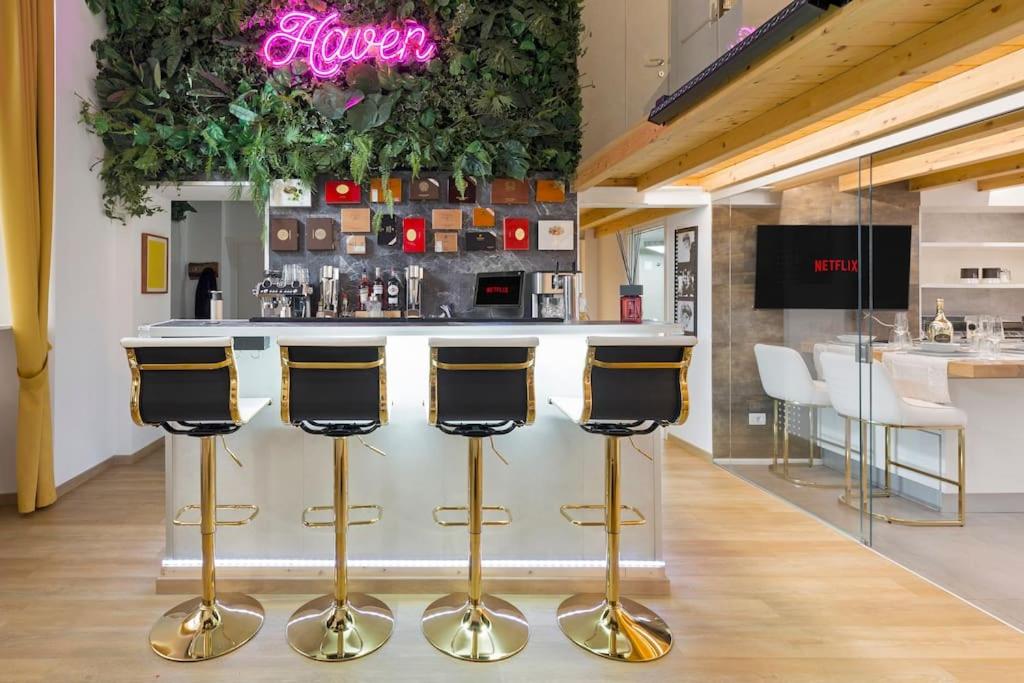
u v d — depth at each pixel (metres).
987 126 2.63
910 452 3.22
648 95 4.50
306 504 2.75
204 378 2.17
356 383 2.17
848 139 3.34
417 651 2.27
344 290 4.67
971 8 1.78
